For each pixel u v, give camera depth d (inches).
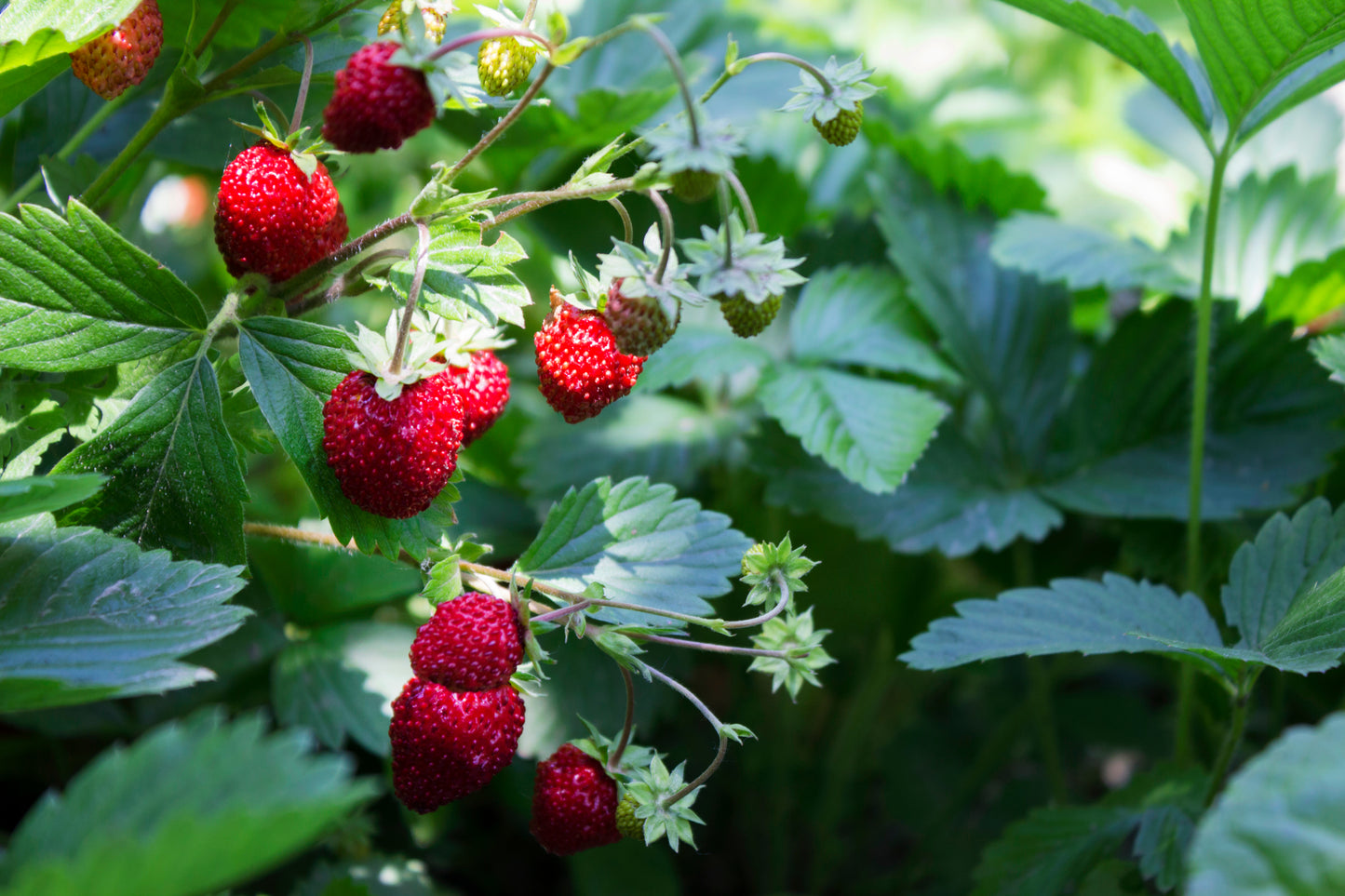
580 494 12.6
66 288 11.7
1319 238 16.3
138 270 11.7
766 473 15.1
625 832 12.1
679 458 15.5
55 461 13.1
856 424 14.6
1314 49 13.1
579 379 11.9
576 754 12.2
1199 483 14.4
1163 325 15.6
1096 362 15.7
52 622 11.4
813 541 16.1
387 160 19.0
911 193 16.4
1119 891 13.7
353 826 14.1
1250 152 18.2
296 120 11.9
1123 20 13.5
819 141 21.5
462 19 15.3
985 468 15.5
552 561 12.5
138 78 12.0
